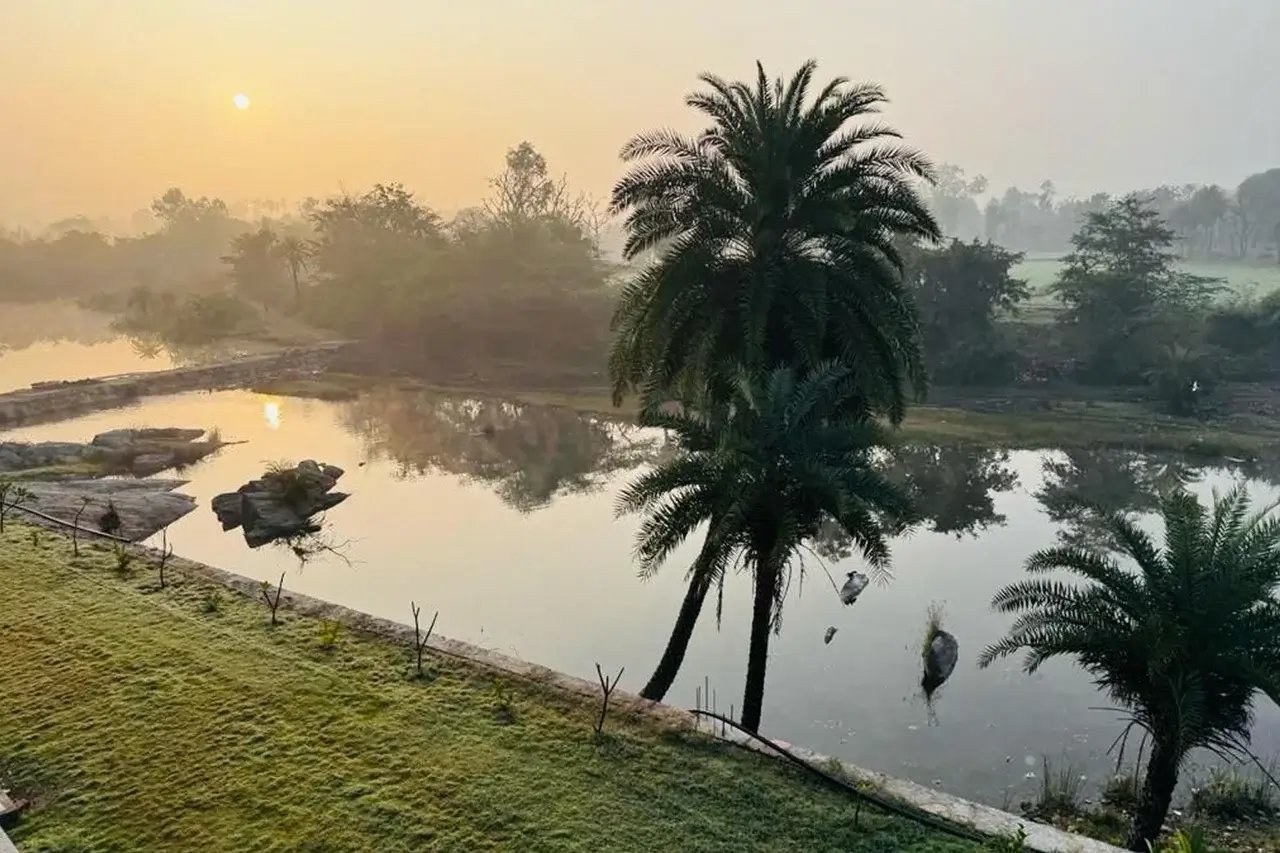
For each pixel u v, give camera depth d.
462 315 60.19
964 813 6.77
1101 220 55.44
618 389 14.59
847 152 13.70
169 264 120.00
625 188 13.71
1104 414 41.91
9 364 54.31
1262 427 39.06
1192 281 55.94
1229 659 8.98
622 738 7.70
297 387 49.59
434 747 7.42
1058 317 56.28
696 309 13.38
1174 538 9.70
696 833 6.33
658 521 11.78
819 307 12.53
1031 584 10.81
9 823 6.31
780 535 10.88
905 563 22.23
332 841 6.13
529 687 8.65
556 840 6.18
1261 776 12.02
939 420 40.31
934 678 15.40
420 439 37.41
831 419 13.45
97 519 22.45
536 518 26.12
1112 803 11.49
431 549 23.02
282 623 10.10
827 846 6.25
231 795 6.66
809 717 14.12
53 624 9.85
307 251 80.69
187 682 8.50
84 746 7.33
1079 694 14.95
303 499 26.17
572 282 64.94
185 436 35.12
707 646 16.94
